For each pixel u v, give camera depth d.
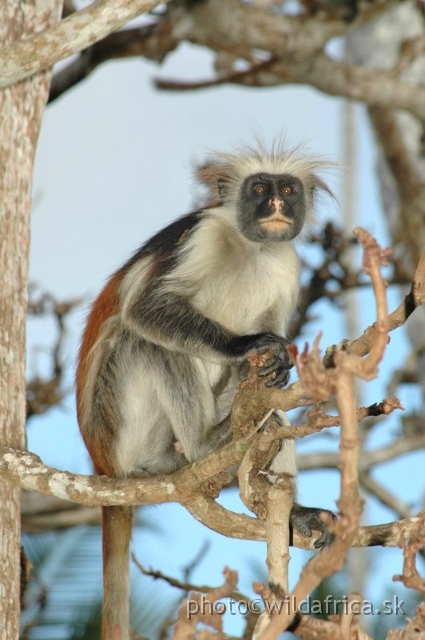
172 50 17.47
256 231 11.94
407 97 18.16
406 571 6.51
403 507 16.81
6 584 9.38
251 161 12.58
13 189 10.21
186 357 11.54
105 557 10.71
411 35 21.00
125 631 10.45
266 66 18.08
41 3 10.70
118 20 9.28
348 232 18.62
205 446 11.39
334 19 17.69
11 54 9.24
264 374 8.77
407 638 6.69
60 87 16.80
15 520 9.55
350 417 5.70
